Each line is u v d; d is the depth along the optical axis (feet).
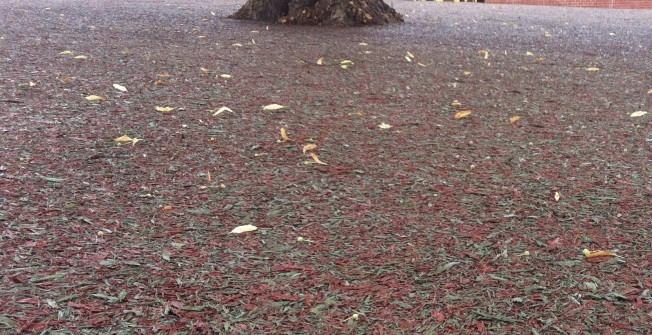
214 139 12.26
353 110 14.90
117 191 9.61
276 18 34.78
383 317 6.50
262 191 9.80
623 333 6.26
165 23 32.22
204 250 7.86
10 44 22.80
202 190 9.77
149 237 8.16
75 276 7.13
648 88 18.67
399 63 22.06
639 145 12.60
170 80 17.51
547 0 73.20
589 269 7.57
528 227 8.73
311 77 18.81
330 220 8.84
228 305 6.66
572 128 13.80
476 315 6.57
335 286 7.09
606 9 64.18
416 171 10.87
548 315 6.59
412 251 7.97
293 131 12.98
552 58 24.91
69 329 6.13
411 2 65.16
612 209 9.37
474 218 8.99
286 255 7.79
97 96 15.01
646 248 8.13
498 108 15.56
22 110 13.66
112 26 30.04
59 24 29.96
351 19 34.37
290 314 6.53
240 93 16.24
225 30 30.01
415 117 14.44
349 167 10.97
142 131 12.57
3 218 8.46
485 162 11.41
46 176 10.03
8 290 6.78
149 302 6.66
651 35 35.32
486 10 56.13
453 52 25.59
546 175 10.80
